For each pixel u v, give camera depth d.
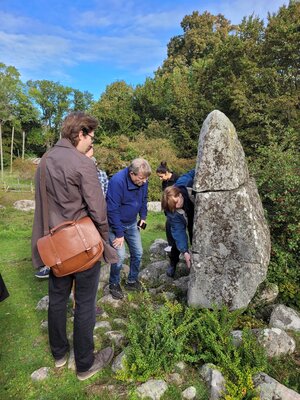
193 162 17.92
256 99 16.64
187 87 25.05
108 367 2.54
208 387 2.31
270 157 3.97
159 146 18.52
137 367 2.39
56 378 2.46
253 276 3.01
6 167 29.47
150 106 27.12
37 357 2.72
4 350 2.82
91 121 2.29
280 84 16.97
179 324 2.73
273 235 3.80
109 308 3.40
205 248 3.09
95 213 2.19
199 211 3.10
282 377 2.45
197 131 20.70
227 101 18.75
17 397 2.31
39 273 4.45
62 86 48.97
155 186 13.54
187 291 3.48
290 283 3.55
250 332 2.71
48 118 49.22
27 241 6.87
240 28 19.53
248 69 17.52
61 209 2.21
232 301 3.05
